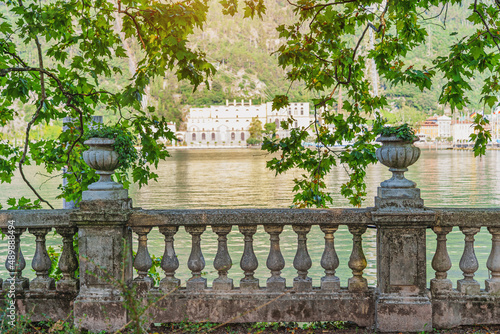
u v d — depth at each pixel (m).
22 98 6.22
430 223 4.58
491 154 128.75
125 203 4.74
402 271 4.59
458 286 4.77
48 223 4.80
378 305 4.59
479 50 5.54
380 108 6.92
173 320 4.76
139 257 4.83
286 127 7.15
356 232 4.78
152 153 5.77
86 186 6.81
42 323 4.83
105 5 5.85
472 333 4.54
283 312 4.75
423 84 5.73
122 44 6.26
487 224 4.62
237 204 31.91
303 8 6.06
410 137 4.52
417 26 6.20
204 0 5.02
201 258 4.84
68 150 6.79
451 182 46.31
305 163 7.16
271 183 47.69
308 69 6.83
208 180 52.44
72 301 4.83
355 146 7.03
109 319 4.50
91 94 6.12
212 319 4.76
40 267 4.88
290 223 4.76
